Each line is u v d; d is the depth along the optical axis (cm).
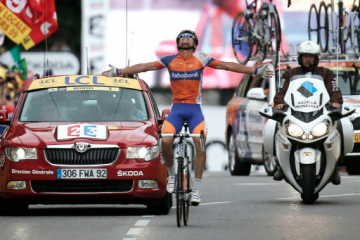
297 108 3856
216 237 3030
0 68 9025
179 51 3447
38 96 4025
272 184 5019
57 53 9444
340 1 5838
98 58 9362
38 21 5953
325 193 4381
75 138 3675
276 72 5647
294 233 3078
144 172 3659
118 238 3023
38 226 3347
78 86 4059
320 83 3891
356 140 5500
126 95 4028
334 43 5862
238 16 6138
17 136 3741
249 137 5894
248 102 5969
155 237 3041
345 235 3020
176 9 9200
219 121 9106
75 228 3278
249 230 3173
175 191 3244
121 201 3688
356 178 5334
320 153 3872
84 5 9344
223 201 4131
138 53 9244
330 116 3856
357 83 5669
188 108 3425
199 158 3412
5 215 3750
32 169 3650
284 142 3888
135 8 9244
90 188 3656
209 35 9194
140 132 3753
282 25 8369
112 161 3662
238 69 3447
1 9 5941
